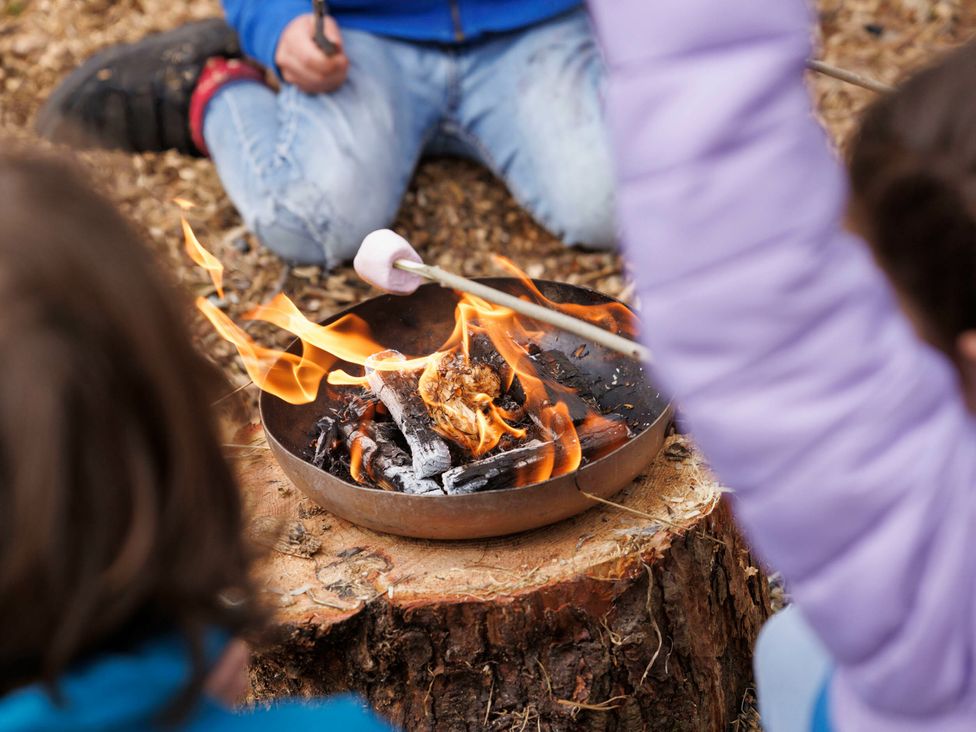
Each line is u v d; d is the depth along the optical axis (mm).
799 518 610
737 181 571
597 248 3373
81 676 691
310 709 842
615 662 1792
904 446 598
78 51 3941
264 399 1963
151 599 709
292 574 1770
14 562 615
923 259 688
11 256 607
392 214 3273
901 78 755
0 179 653
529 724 1803
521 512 1692
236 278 3189
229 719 792
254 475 2012
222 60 3508
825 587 629
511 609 1696
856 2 4383
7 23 4086
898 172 683
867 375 592
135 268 657
